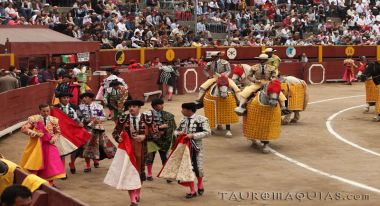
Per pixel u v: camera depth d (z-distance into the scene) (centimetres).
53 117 1405
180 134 1358
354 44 4569
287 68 3975
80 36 3425
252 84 1961
